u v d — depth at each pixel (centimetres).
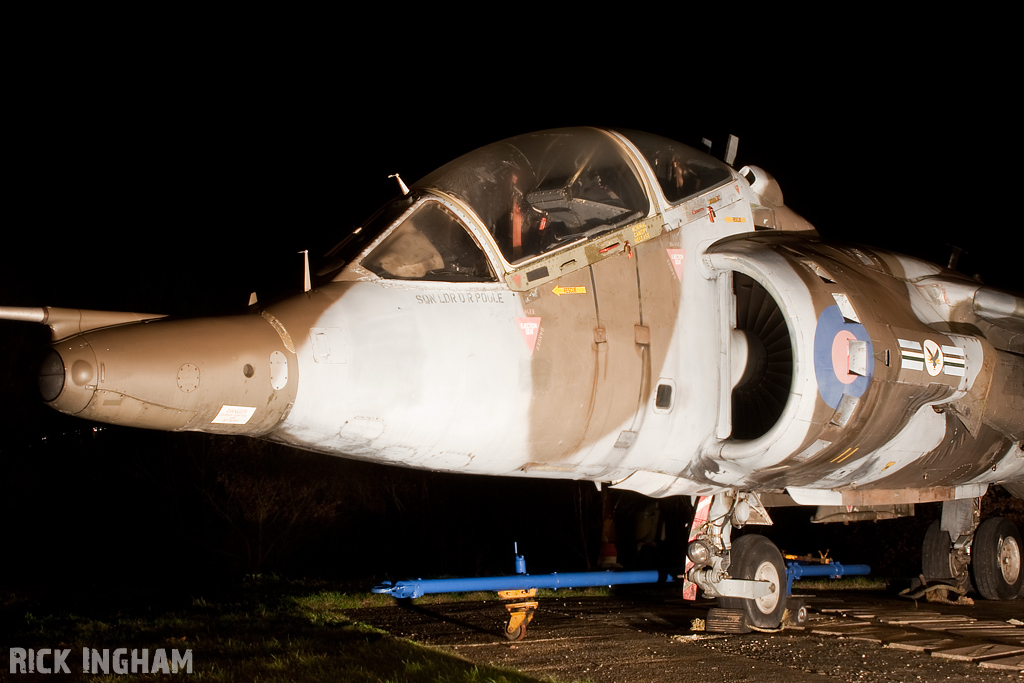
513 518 1661
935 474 751
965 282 741
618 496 1481
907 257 772
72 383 410
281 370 458
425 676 518
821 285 626
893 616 788
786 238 700
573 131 615
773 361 664
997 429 746
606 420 572
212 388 439
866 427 632
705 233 647
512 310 540
